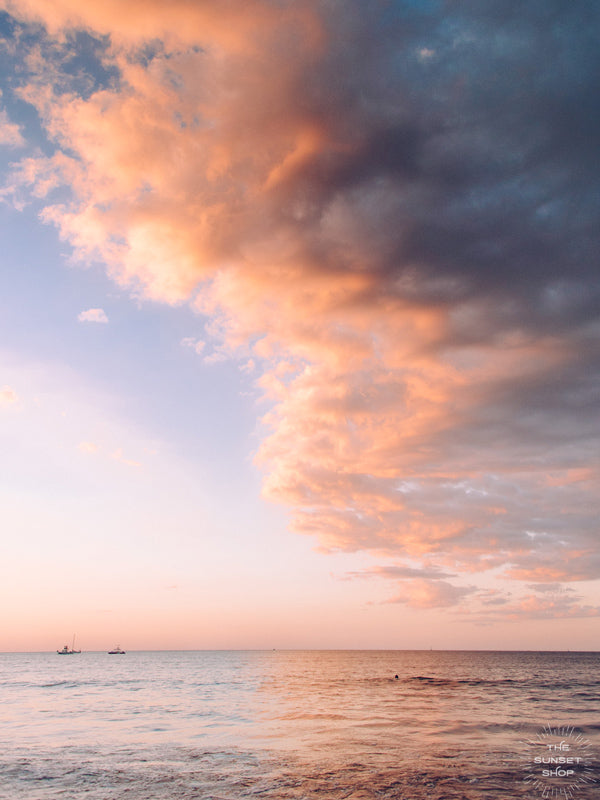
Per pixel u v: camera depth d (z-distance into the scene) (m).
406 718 33.44
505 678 85.88
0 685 69.94
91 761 20.45
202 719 33.44
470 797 15.43
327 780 17.34
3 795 15.83
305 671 114.38
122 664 162.50
